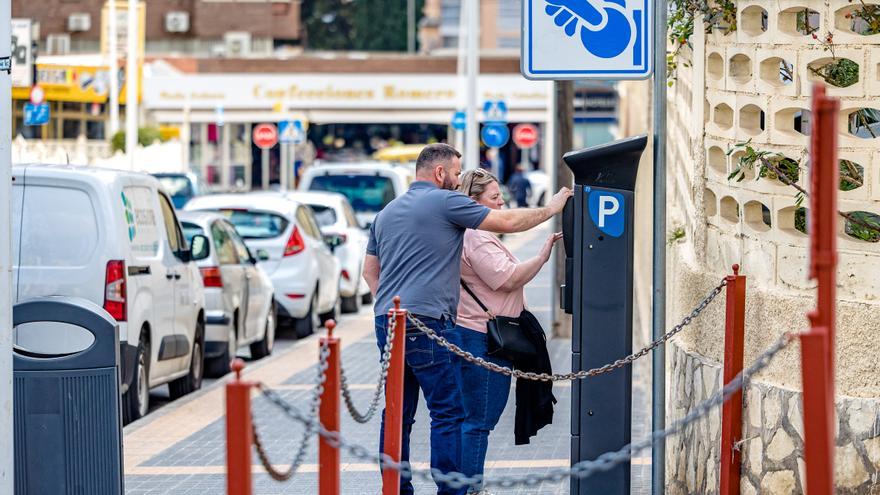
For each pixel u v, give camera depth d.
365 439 24.45
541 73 16.56
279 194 51.00
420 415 28.02
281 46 197.25
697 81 18.55
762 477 16.09
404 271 18.02
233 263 36.81
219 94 135.38
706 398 17.44
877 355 15.41
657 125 16.42
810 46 16.03
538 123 146.00
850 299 15.70
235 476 10.47
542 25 16.55
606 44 16.52
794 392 15.70
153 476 21.36
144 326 27.61
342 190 61.25
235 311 36.28
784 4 16.23
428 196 18.11
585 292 16.75
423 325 17.34
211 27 171.25
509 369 16.94
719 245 17.89
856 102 15.76
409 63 142.00
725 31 17.52
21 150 81.44
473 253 18.69
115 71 104.25
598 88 78.56
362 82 138.62
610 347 16.75
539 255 18.77
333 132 168.25
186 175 70.69
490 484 12.62
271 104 136.75
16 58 79.38
